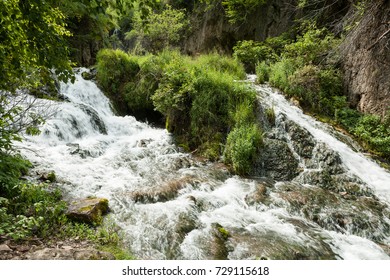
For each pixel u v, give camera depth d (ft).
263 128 25.50
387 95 26.68
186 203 16.90
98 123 30.27
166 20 58.08
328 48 33.12
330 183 20.62
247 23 49.80
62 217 14.29
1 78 11.61
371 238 16.12
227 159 23.36
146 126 33.58
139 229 14.47
